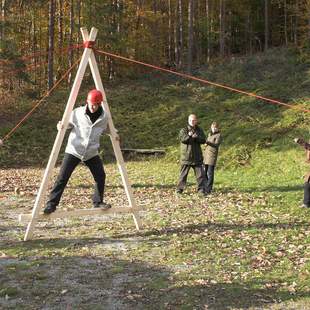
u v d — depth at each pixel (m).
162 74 31.02
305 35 32.31
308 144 10.15
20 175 16.84
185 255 6.74
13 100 26.44
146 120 24.47
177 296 5.24
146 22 36.03
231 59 30.78
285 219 9.10
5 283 5.62
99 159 7.82
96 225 8.62
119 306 4.98
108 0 32.94
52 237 7.74
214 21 40.00
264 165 16.92
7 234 7.94
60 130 7.50
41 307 4.95
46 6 33.12
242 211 9.90
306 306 4.97
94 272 6.03
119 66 33.16
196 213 9.73
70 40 30.97
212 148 12.63
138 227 8.24
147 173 17.06
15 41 28.72
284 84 24.41
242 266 6.27
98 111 7.39
